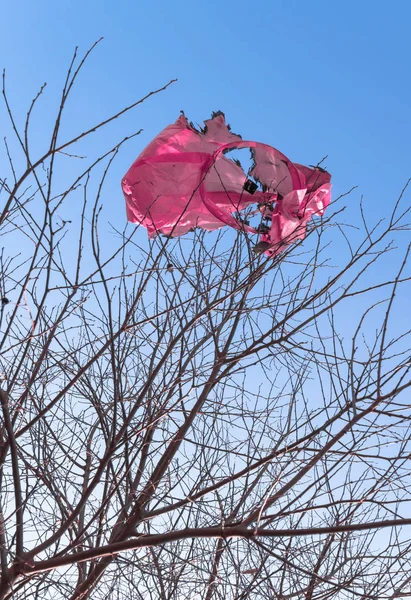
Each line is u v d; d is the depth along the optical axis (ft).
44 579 12.40
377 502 11.56
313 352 13.65
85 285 12.19
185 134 15.96
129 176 15.58
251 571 13.26
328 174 15.37
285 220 14.61
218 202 15.31
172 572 14.03
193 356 14.30
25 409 12.73
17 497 11.68
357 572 15.07
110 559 12.83
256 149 15.28
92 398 14.80
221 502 13.64
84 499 12.24
